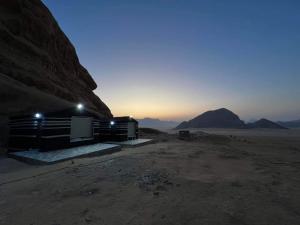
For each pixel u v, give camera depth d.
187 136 41.28
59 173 10.27
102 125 27.08
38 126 17.00
